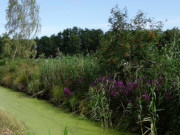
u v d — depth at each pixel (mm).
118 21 4574
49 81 6074
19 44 17281
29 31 17312
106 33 4809
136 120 3193
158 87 3332
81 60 5582
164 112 3080
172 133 2773
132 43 4059
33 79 6688
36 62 9188
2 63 14062
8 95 6324
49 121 3822
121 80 4125
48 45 55969
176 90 3094
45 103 5273
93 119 3848
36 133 3164
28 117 4059
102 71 4691
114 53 4191
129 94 3654
